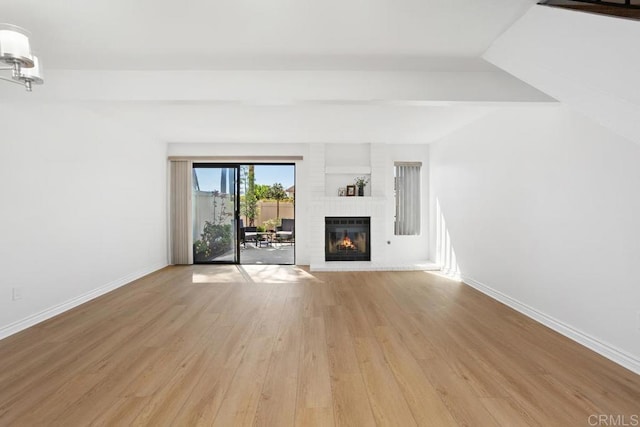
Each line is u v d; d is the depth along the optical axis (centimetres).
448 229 602
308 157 685
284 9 217
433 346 300
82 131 430
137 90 319
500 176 435
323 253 666
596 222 288
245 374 250
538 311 364
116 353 285
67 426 192
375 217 673
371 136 612
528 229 380
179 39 259
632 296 257
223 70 320
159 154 646
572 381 240
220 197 699
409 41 263
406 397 221
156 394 224
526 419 198
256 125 519
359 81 323
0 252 319
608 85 181
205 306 417
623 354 264
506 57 254
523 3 215
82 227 431
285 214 869
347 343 306
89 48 273
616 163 269
